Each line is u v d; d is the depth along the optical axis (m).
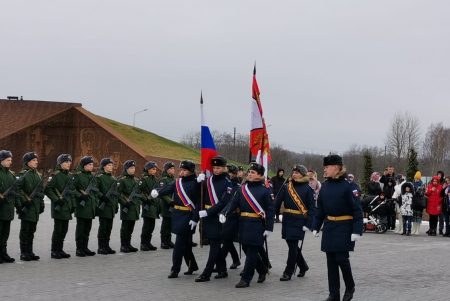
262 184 10.73
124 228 15.09
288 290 10.29
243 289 10.30
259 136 13.31
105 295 9.43
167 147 62.84
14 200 12.74
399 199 22.75
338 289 9.22
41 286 10.06
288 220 11.47
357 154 90.50
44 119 50.53
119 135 50.38
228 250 12.08
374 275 12.12
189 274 11.73
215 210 10.84
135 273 11.69
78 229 14.07
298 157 95.06
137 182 15.41
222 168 11.09
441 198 22.20
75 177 14.06
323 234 9.20
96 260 13.41
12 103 55.53
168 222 16.00
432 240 20.16
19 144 50.41
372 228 22.88
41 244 16.00
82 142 49.97
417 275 12.19
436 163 81.19
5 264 12.46
